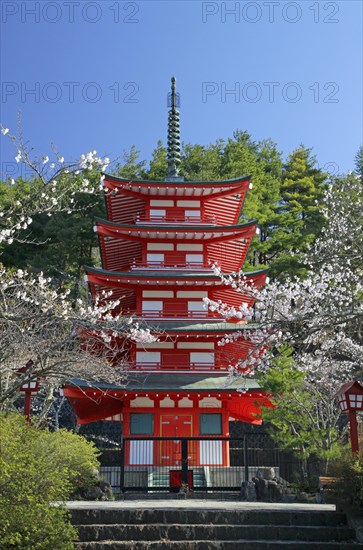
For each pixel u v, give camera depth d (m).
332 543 15.23
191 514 16.47
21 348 21.06
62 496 15.04
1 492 13.59
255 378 30.22
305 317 16.38
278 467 27.98
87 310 24.44
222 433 30.00
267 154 64.31
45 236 47.69
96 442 38.62
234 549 15.17
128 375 30.38
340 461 17.47
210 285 31.98
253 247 50.56
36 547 12.88
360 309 16.86
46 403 28.73
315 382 30.83
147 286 32.09
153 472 28.44
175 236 32.91
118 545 15.00
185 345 31.39
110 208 34.91
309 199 56.59
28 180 50.81
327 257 24.92
